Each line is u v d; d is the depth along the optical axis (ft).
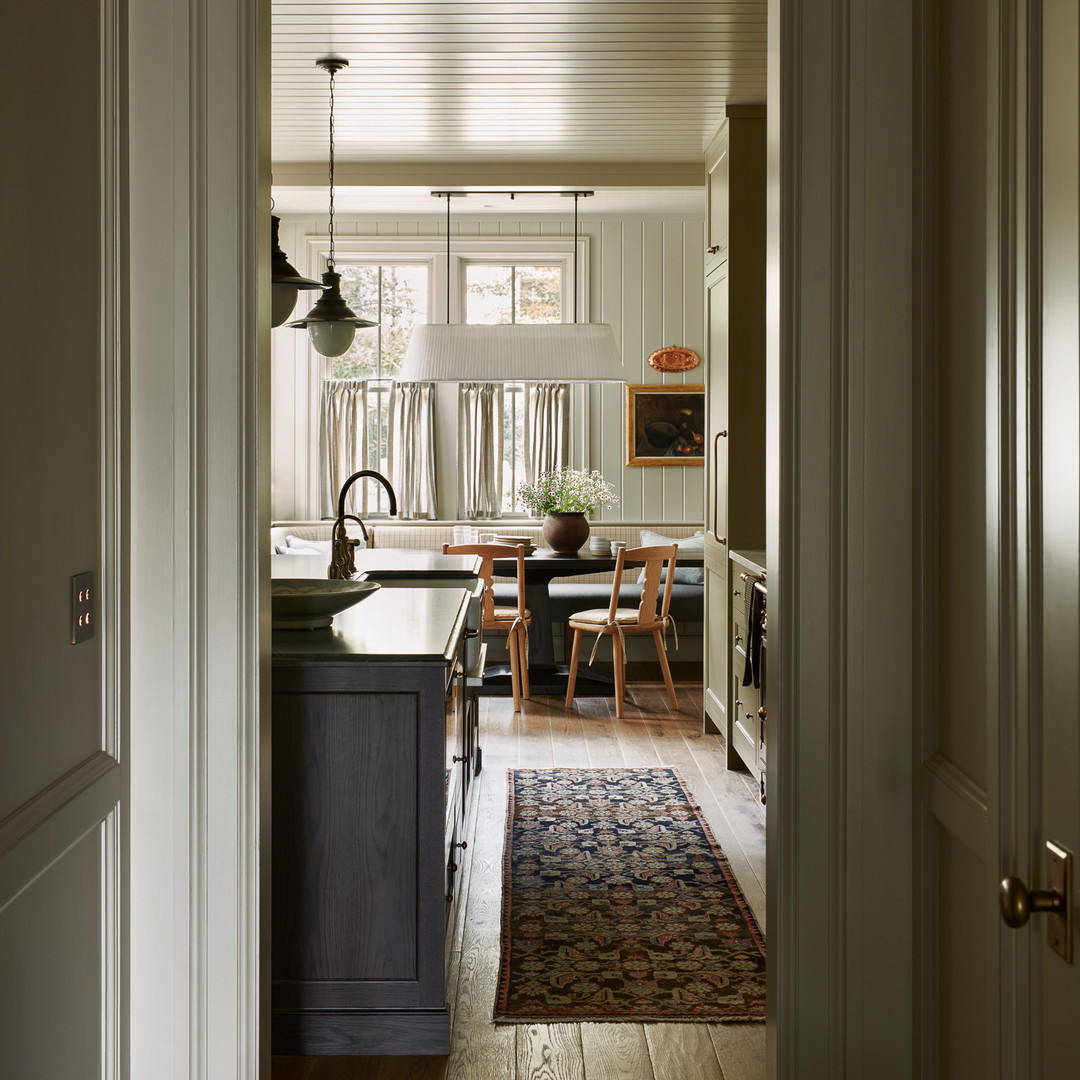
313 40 13.85
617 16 13.10
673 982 9.50
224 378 5.84
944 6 5.22
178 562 5.82
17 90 4.22
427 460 26.96
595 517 27.50
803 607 5.88
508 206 25.80
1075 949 3.37
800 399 5.84
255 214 5.86
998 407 4.19
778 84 5.87
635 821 13.97
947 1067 5.25
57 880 4.75
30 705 4.40
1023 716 3.89
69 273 4.82
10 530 4.18
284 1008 8.38
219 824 5.92
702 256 27.07
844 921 5.87
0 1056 4.11
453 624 10.09
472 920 10.83
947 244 5.17
